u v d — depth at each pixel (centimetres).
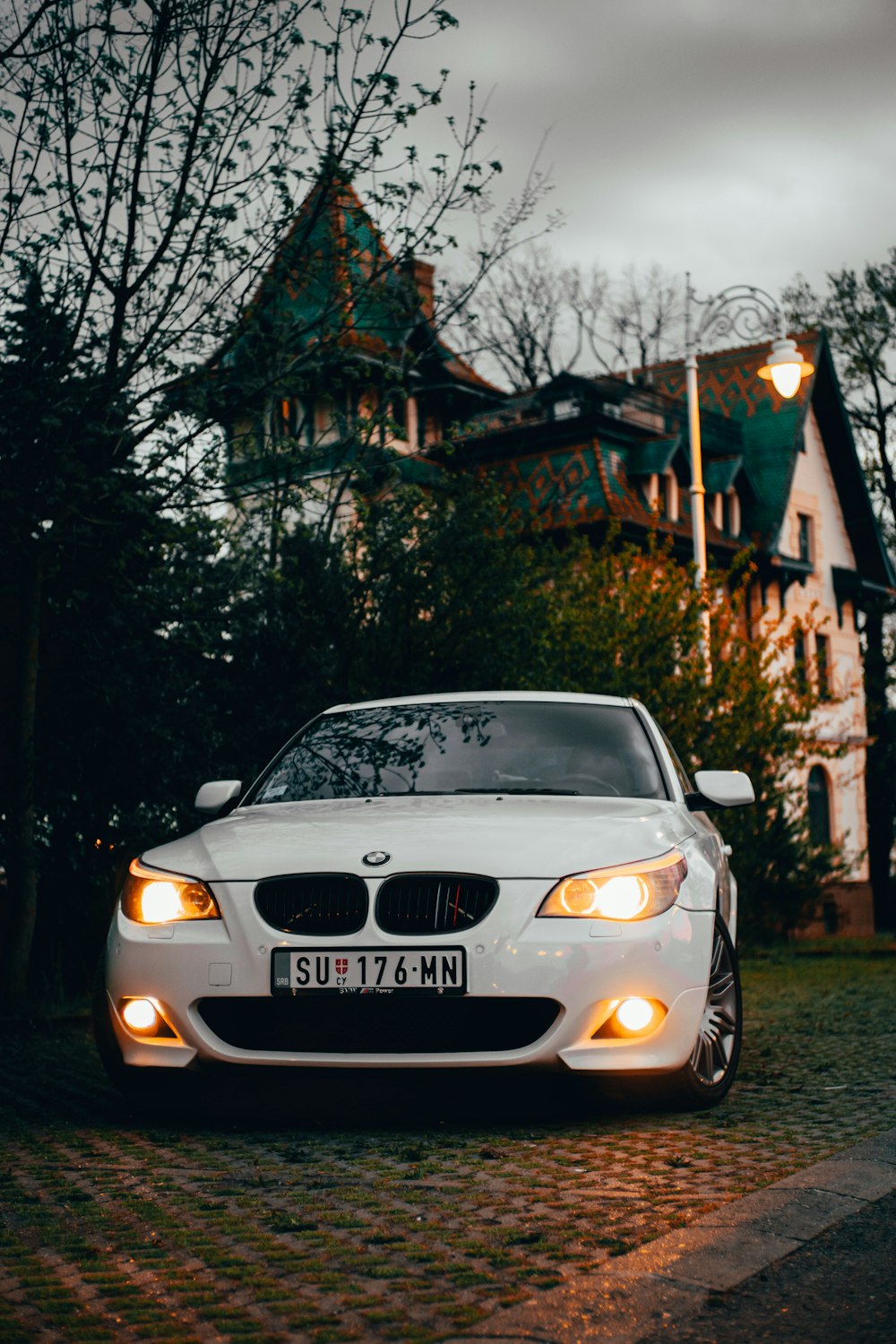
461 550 1281
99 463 949
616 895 549
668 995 546
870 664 3941
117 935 573
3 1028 918
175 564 1088
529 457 3181
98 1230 416
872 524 4034
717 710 1686
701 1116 584
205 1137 551
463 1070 531
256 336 970
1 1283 365
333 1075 539
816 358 3784
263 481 1049
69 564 1007
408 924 541
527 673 1334
